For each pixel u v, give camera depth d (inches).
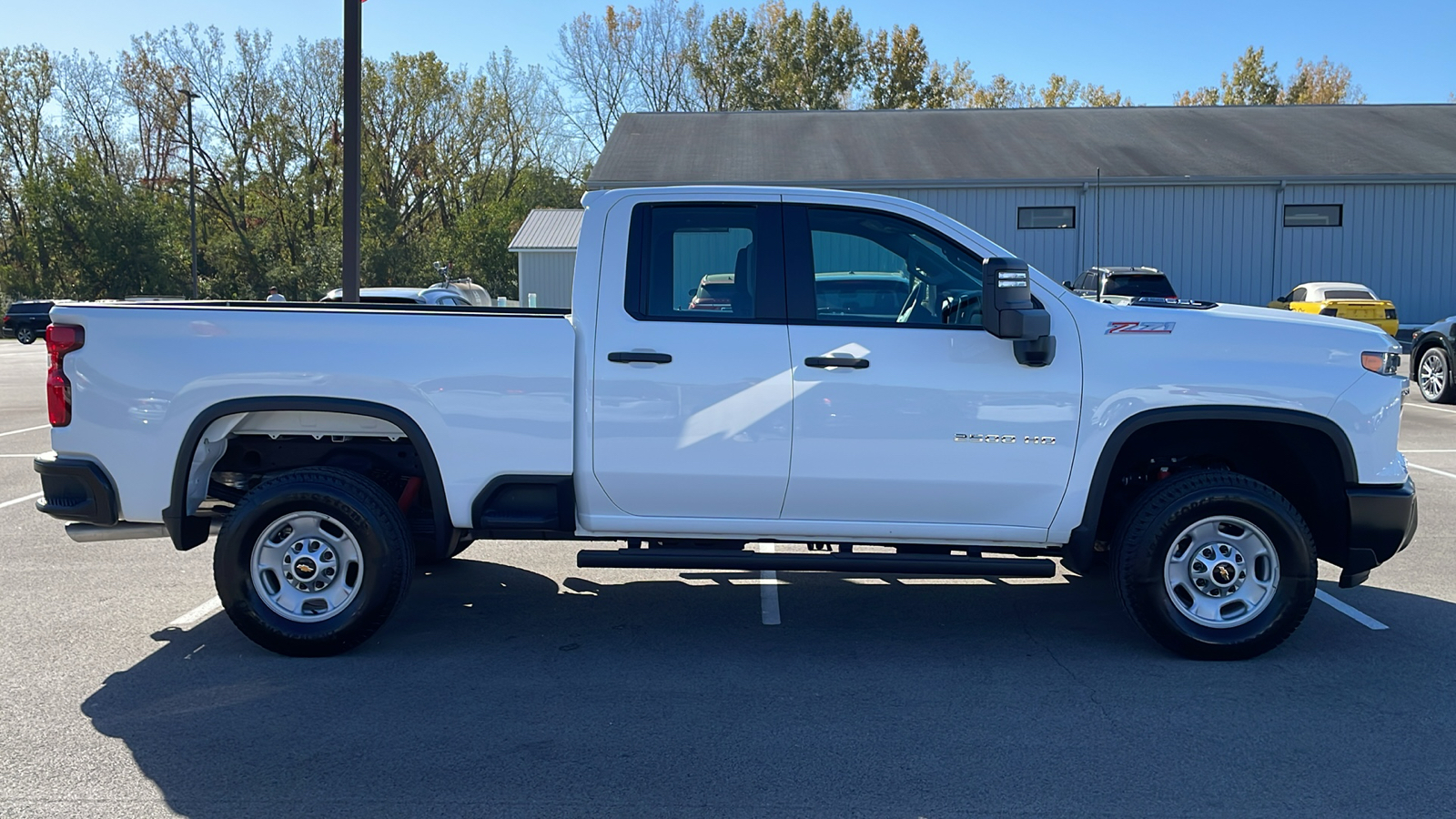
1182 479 185.6
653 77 2359.7
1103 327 183.8
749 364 182.5
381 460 206.2
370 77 2218.3
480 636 204.2
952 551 196.1
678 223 188.5
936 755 149.0
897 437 182.1
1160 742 153.3
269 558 189.3
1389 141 1069.1
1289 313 195.2
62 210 1974.7
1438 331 553.6
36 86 2251.5
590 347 184.4
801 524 188.4
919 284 189.2
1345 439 183.5
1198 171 977.5
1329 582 240.4
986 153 1043.9
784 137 1114.7
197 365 183.9
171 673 182.1
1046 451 182.7
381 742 153.7
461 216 2237.9
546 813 132.3
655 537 191.3
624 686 176.9
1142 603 185.0
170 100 2194.9
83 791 138.2
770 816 131.3
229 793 137.6
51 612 216.7
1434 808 133.1
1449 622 209.5
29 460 411.2
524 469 185.2
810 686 176.9
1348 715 162.9
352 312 186.7
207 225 2289.6
